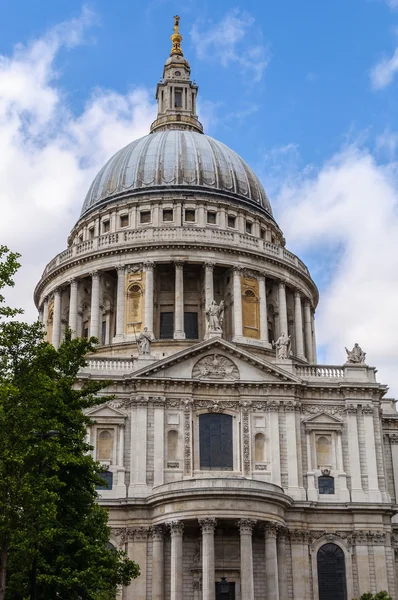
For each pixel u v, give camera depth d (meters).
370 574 76.06
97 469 52.84
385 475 80.75
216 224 105.69
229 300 100.00
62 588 48.38
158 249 98.56
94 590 51.31
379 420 82.44
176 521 70.44
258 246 102.94
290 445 79.06
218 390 80.31
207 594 67.38
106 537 54.38
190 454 77.56
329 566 76.50
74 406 51.53
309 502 76.62
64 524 50.22
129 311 97.44
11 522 43.47
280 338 85.19
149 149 112.56
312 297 110.69
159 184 107.31
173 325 98.56
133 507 74.25
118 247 99.00
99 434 77.88
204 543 69.00
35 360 48.16
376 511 77.81
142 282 97.88
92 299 98.81
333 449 80.50
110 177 112.12
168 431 78.31
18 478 44.75
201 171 109.31
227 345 81.00
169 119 122.81
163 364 79.50
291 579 74.44
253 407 80.12
